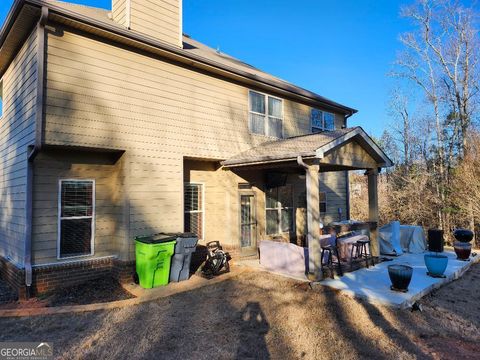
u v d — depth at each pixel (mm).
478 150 14328
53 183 6801
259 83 9992
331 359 3900
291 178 11383
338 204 13797
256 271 8117
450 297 6414
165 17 8281
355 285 6645
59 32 6340
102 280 7074
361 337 4504
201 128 8656
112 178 7648
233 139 9453
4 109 8633
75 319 5113
